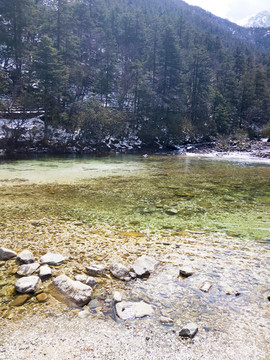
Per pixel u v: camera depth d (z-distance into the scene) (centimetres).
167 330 292
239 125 4788
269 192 1085
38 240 556
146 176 1445
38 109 3062
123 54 5609
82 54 4825
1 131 2686
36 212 759
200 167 1909
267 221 718
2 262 450
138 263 441
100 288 378
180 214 769
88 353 258
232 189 1138
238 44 11519
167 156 2817
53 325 297
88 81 3909
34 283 366
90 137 3089
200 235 607
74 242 548
